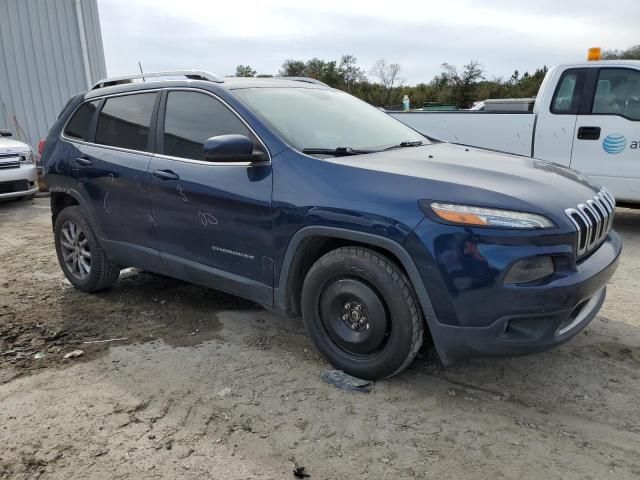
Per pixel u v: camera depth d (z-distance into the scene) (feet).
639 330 12.90
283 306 11.14
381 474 8.11
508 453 8.54
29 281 17.35
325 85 15.26
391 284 9.57
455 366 11.23
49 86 45.75
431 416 9.53
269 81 13.51
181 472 8.19
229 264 11.80
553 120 22.75
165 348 12.31
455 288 8.98
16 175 30.22
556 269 9.00
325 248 11.01
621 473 8.05
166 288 16.21
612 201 11.29
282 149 10.85
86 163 14.62
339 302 10.41
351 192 9.83
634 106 21.15
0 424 9.50
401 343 9.73
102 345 12.55
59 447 8.84
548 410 9.72
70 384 10.80
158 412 9.75
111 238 14.43
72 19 46.06
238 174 11.28
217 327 13.41
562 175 10.92
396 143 12.86
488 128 24.35
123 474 8.17
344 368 10.65
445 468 8.21
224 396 10.23
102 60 50.57
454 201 9.06
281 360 11.62
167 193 12.53
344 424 9.31
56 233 16.29
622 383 10.55
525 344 9.06
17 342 12.78
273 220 10.70
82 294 15.94
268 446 8.76
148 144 13.35
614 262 10.23
